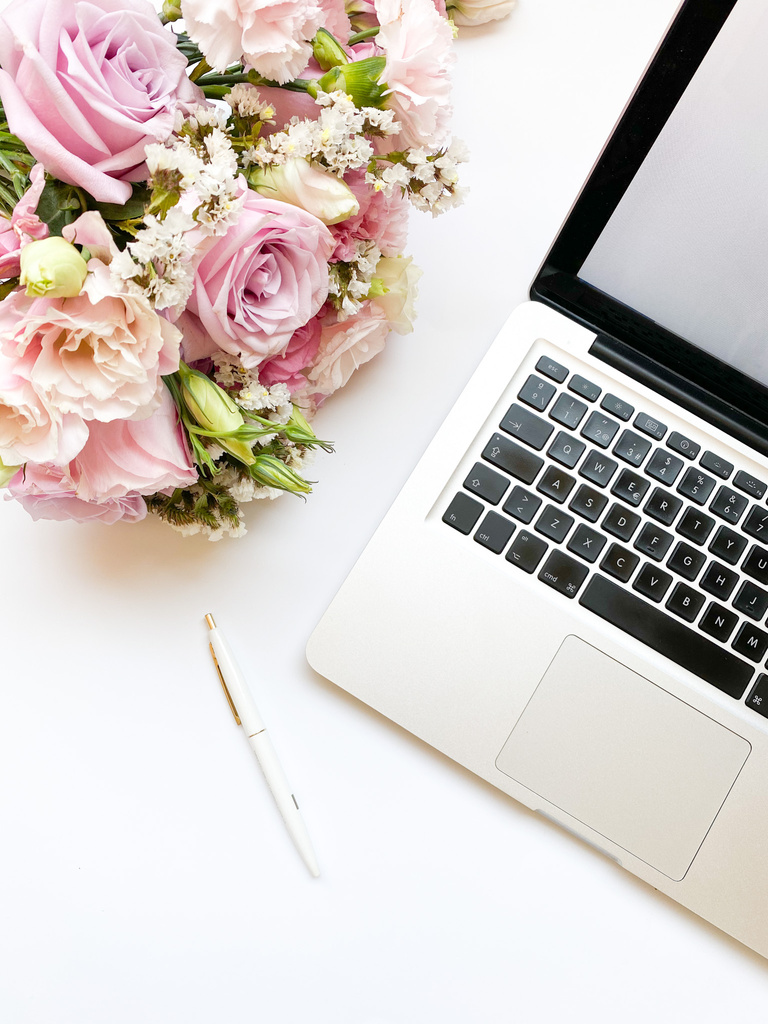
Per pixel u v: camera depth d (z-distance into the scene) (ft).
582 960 1.51
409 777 1.53
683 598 1.52
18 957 1.45
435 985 1.48
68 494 1.23
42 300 0.99
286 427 1.22
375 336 1.49
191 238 1.04
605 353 1.59
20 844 1.48
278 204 1.12
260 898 1.48
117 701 1.52
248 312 1.18
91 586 1.55
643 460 1.55
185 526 1.43
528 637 1.49
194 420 1.24
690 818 1.48
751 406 1.56
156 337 1.01
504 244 1.73
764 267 1.38
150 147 1.00
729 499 1.55
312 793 1.51
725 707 1.51
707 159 1.29
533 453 1.54
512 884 1.52
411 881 1.50
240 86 1.18
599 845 1.47
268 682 1.54
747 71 1.20
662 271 1.45
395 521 1.50
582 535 1.52
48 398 0.99
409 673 1.47
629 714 1.49
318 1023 1.46
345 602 1.47
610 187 1.36
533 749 1.47
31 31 0.91
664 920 1.53
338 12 1.27
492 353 1.58
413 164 1.27
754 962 1.53
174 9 1.16
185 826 1.49
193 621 1.55
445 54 1.19
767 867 1.47
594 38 1.82
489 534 1.51
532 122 1.79
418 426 1.64
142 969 1.46
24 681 1.52
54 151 0.95
